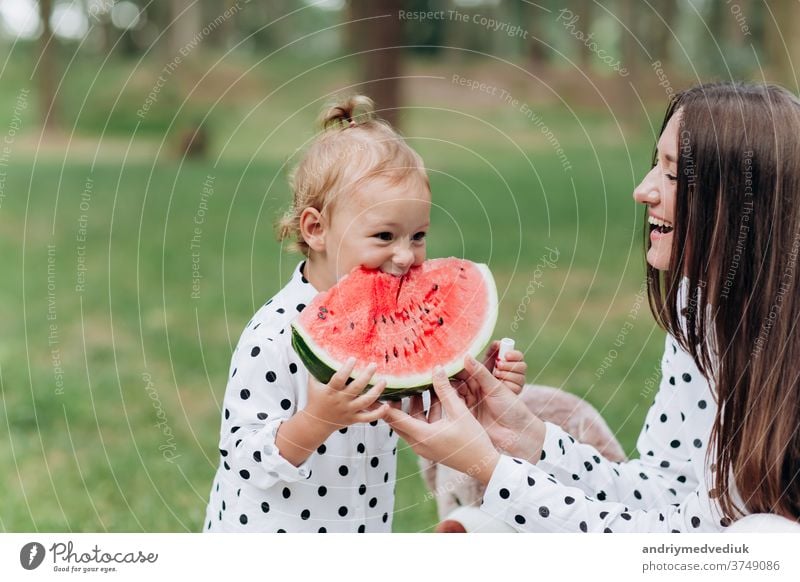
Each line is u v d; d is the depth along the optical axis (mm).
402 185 2240
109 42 18062
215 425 4410
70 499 3609
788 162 2316
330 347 2186
